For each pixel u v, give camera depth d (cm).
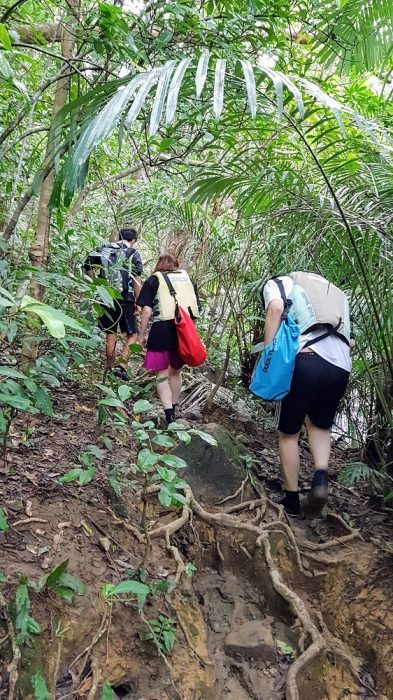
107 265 379
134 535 242
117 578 214
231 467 308
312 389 283
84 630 191
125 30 233
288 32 364
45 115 357
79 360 228
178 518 265
